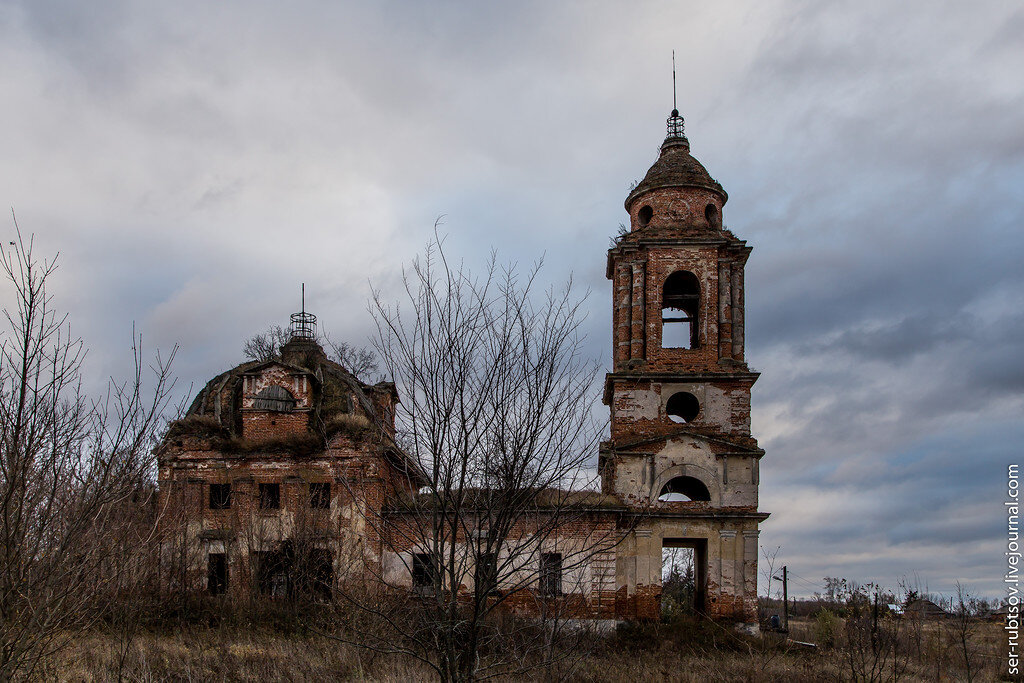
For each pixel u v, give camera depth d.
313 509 30.52
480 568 11.48
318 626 25.05
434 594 11.92
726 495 32.12
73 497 11.75
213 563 31.44
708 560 31.78
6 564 10.71
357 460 31.25
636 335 33.81
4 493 10.77
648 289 34.12
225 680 18.92
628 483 32.25
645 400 33.25
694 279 34.84
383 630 18.59
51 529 11.47
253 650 22.03
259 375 33.56
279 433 32.91
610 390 35.66
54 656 14.94
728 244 34.12
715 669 23.42
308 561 28.62
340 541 28.22
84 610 14.05
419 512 12.24
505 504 11.37
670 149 36.88
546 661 13.10
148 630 23.84
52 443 11.34
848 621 26.69
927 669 24.20
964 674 23.89
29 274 11.13
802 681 22.02
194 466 32.19
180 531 28.28
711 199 35.22
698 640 28.69
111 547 13.45
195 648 21.78
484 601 11.59
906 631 27.83
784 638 30.17
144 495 17.56
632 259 34.62
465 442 11.42
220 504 32.31
